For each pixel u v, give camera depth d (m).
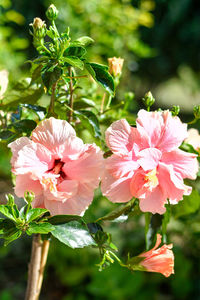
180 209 0.79
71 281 1.70
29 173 0.61
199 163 0.77
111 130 0.62
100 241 0.68
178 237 1.72
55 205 0.62
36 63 0.66
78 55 0.67
